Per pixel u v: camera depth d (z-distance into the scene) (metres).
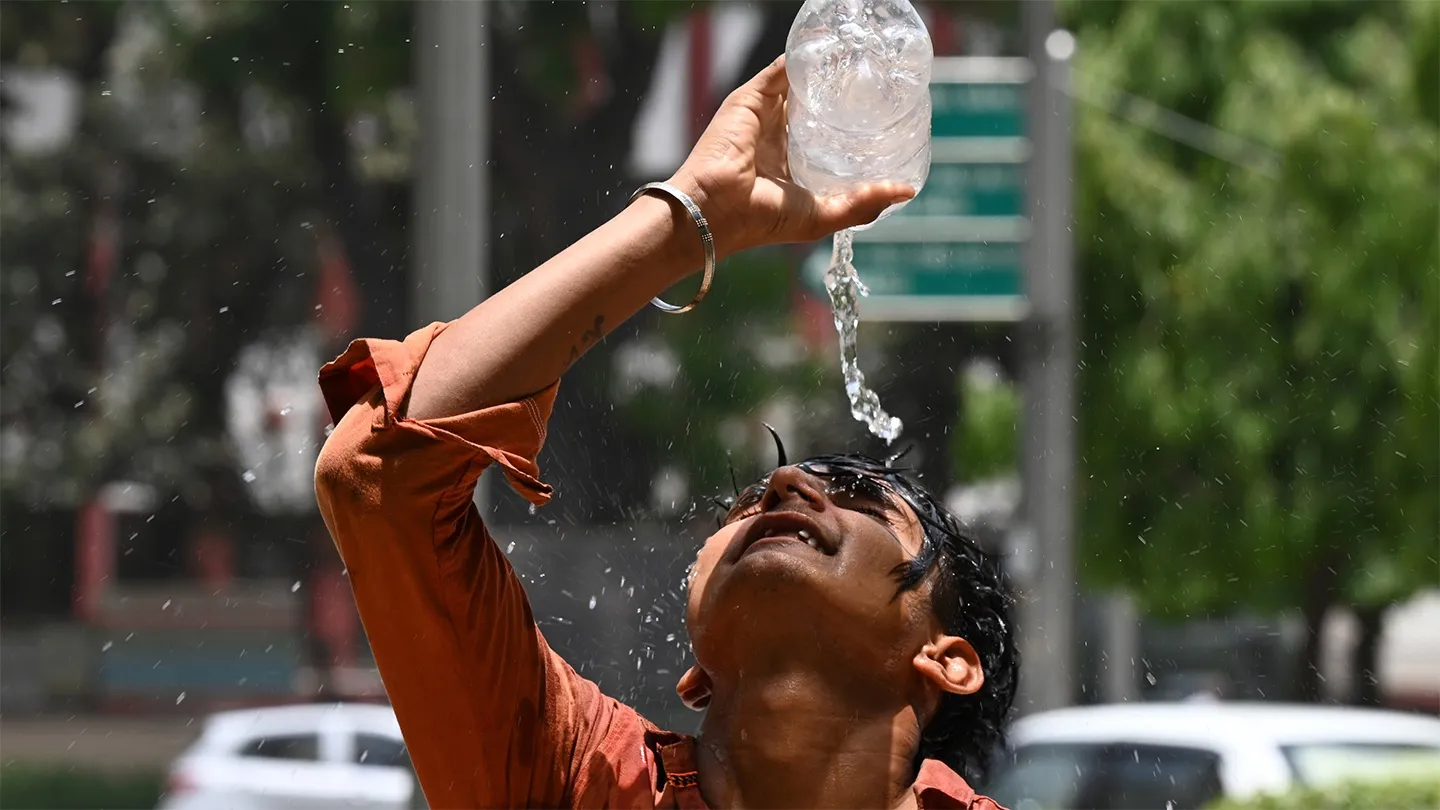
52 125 45.00
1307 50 36.41
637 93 36.97
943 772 5.60
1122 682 38.22
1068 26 37.03
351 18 39.97
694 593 5.81
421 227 15.05
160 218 43.72
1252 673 45.41
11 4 43.31
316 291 43.53
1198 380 34.22
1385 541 34.44
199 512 46.84
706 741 5.67
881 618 5.57
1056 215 21.47
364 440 5.26
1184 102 35.91
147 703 46.53
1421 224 33.28
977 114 21.61
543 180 36.47
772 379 35.91
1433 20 34.03
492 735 5.57
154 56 43.38
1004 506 37.47
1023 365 21.52
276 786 21.92
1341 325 33.62
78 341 45.69
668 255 5.42
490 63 36.25
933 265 21.58
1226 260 34.16
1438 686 54.03
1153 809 16.88
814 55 6.00
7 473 45.94
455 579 5.40
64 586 47.94
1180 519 34.69
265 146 42.69
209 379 45.31
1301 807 15.40
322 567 46.47
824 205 5.67
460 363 5.27
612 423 34.03
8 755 40.12
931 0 38.00
